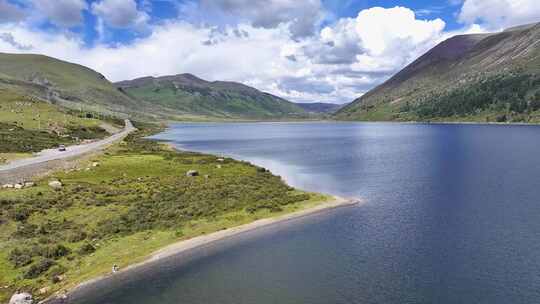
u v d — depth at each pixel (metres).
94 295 38.09
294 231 55.50
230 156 145.88
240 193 75.62
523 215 57.44
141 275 42.19
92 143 167.75
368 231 54.03
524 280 37.78
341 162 123.19
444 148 151.00
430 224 55.56
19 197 67.06
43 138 159.88
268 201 70.69
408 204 67.31
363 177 95.31
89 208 63.84
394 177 93.50
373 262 43.50
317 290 37.66
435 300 34.94
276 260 45.34
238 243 51.34
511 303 33.94
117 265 44.59
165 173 96.81
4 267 43.81
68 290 39.12
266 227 57.66
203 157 127.69
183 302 36.25
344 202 70.38
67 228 55.91
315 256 45.97
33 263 44.38
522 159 110.88
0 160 109.19
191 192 75.50
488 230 51.72
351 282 39.00
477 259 42.81
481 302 34.28
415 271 40.75
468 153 130.38
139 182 84.62
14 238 51.62
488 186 77.38
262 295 37.03
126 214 60.97
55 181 78.44
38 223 57.28
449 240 48.81
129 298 37.34
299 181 92.44
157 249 49.41
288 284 39.12
